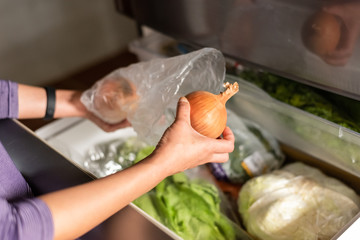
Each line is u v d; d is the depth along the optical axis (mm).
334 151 651
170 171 455
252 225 639
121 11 987
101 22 1881
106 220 469
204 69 621
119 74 726
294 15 607
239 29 709
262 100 699
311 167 703
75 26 1817
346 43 565
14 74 1756
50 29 1754
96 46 1927
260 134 760
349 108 694
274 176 688
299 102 735
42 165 570
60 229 394
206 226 641
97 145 846
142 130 639
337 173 684
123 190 422
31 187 562
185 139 462
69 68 1894
